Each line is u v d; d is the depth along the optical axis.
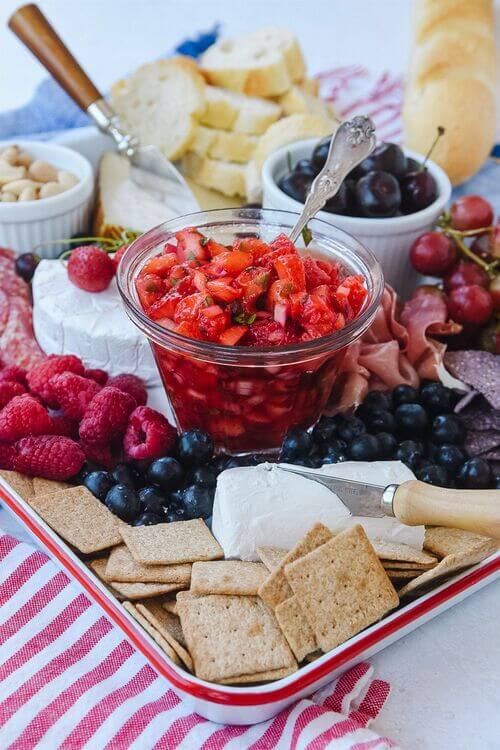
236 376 0.49
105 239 0.62
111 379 0.55
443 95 0.72
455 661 0.45
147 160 0.69
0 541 0.49
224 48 0.79
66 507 0.48
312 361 0.49
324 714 0.42
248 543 0.46
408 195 0.61
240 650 0.42
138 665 0.45
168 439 0.50
